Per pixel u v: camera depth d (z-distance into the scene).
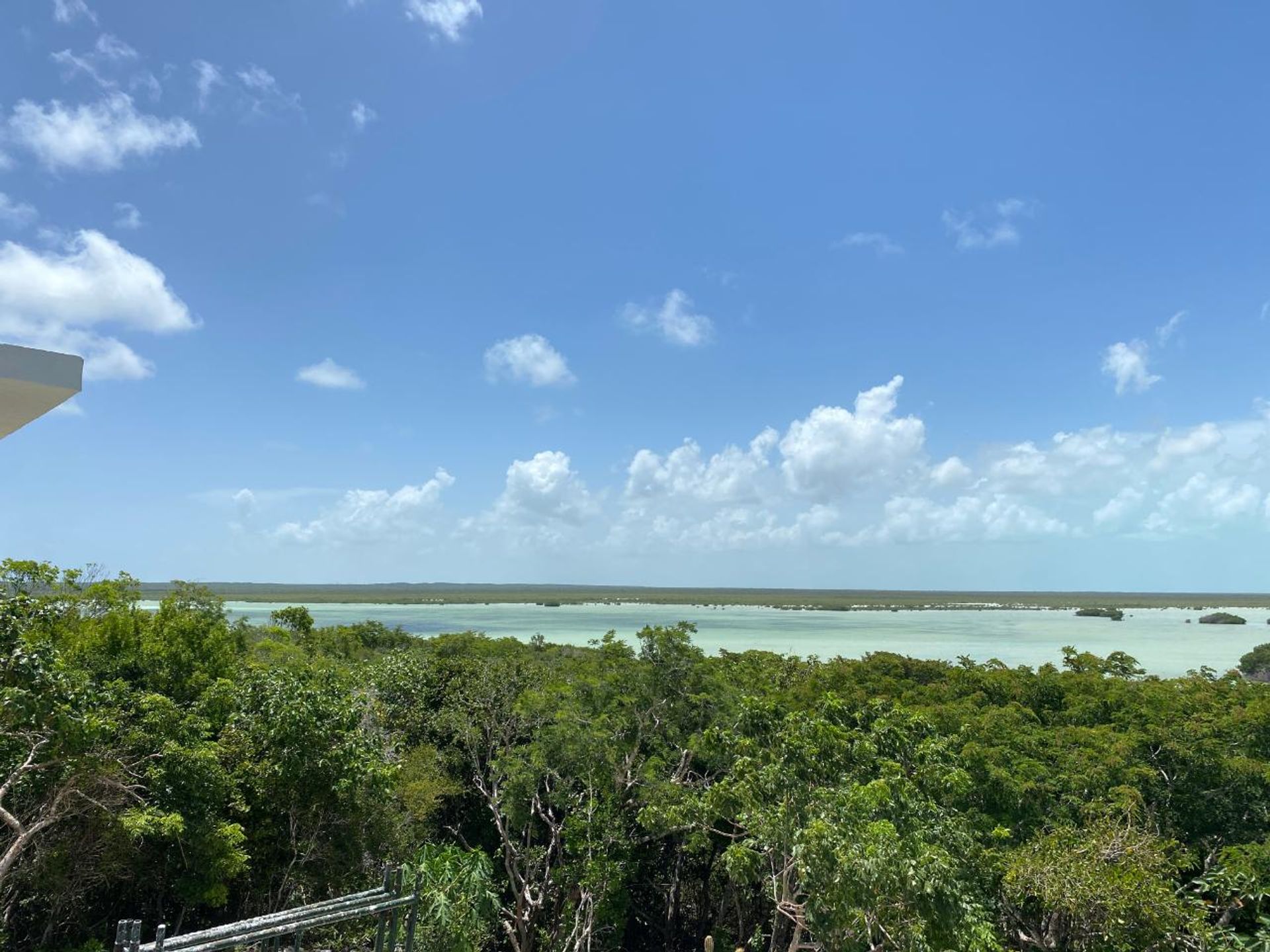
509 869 20.33
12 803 11.91
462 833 24.47
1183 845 18.88
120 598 19.11
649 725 22.92
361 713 19.58
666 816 17.94
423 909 15.63
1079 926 15.99
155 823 11.97
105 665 16.12
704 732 18.67
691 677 23.58
